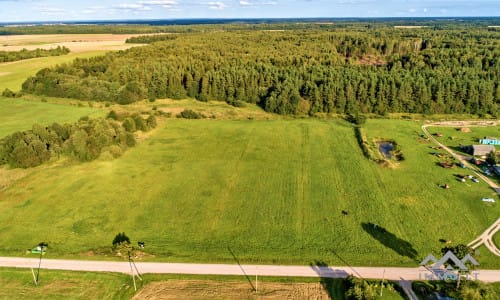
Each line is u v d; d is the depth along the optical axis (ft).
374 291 127.03
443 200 193.26
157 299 128.36
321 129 317.42
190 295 129.90
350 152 262.67
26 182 214.48
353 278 131.64
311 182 214.90
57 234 164.96
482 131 313.12
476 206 187.01
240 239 161.48
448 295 127.65
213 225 172.04
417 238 161.07
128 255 149.59
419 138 295.28
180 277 138.51
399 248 154.40
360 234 164.25
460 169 233.14
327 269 142.41
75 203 191.62
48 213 182.09
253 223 173.47
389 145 283.38
